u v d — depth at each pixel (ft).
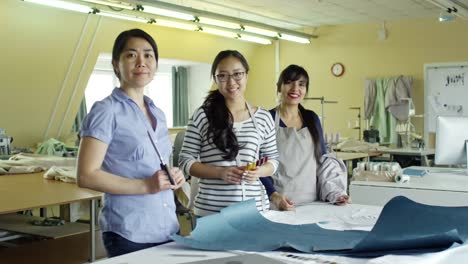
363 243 4.36
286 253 4.47
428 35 26.55
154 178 5.24
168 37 25.34
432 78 26.50
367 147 21.25
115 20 21.70
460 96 25.79
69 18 19.94
